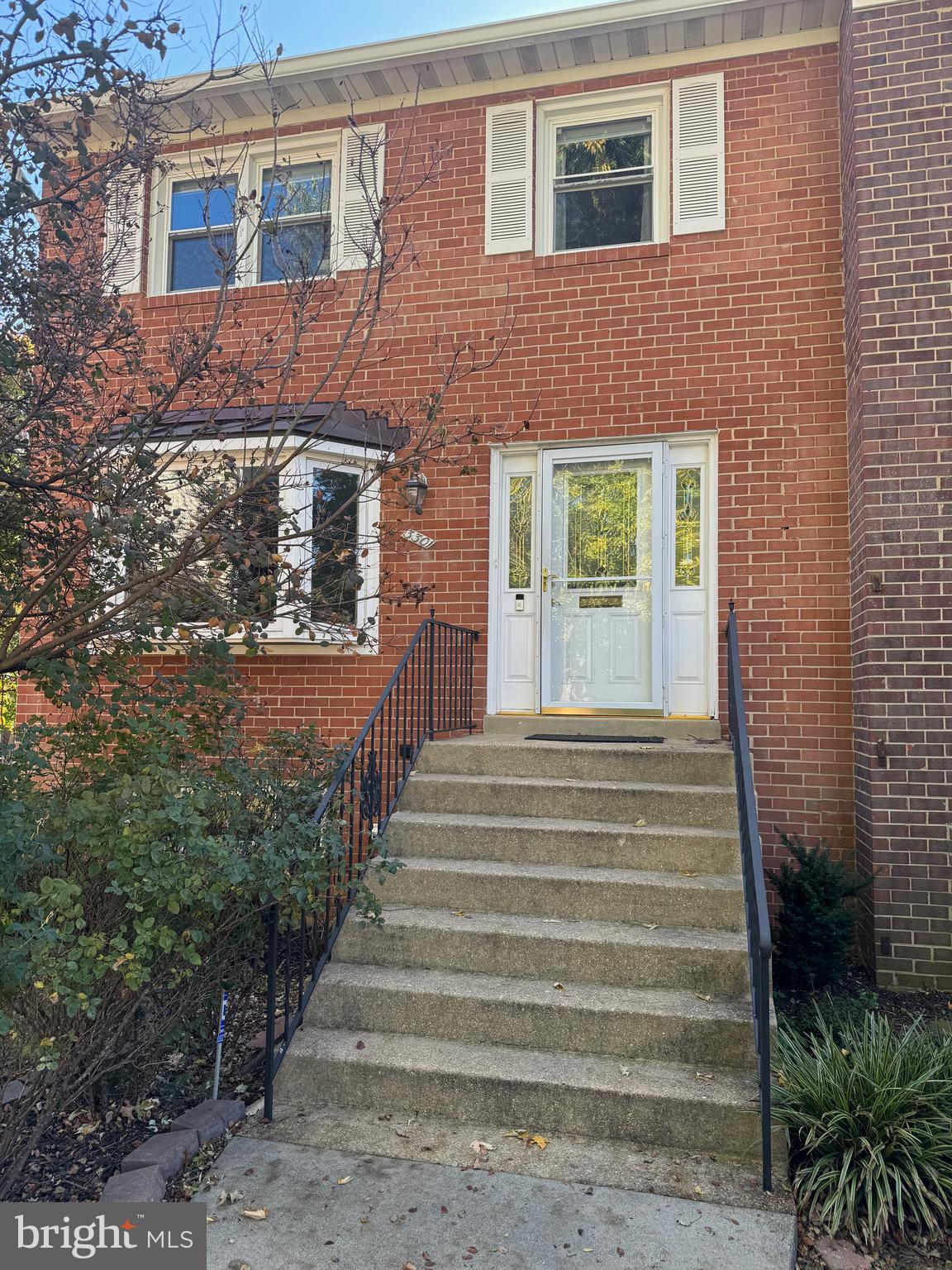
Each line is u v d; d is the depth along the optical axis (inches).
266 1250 103.0
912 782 192.5
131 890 117.9
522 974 153.1
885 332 202.2
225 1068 156.7
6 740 121.2
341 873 157.8
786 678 230.1
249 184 286.2
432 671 221.3
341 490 259.0
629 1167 118.8
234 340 274.5
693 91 249.6
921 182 202.8
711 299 243.9
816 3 233.9
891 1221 114.5
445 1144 124.6
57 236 124.9
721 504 238.8
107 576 135.2
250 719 264.4
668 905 159.0
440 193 267.1
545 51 254.1
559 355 254.2
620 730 237.6
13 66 109.3
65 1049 121.7
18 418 124.0
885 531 198.7
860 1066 129.5
